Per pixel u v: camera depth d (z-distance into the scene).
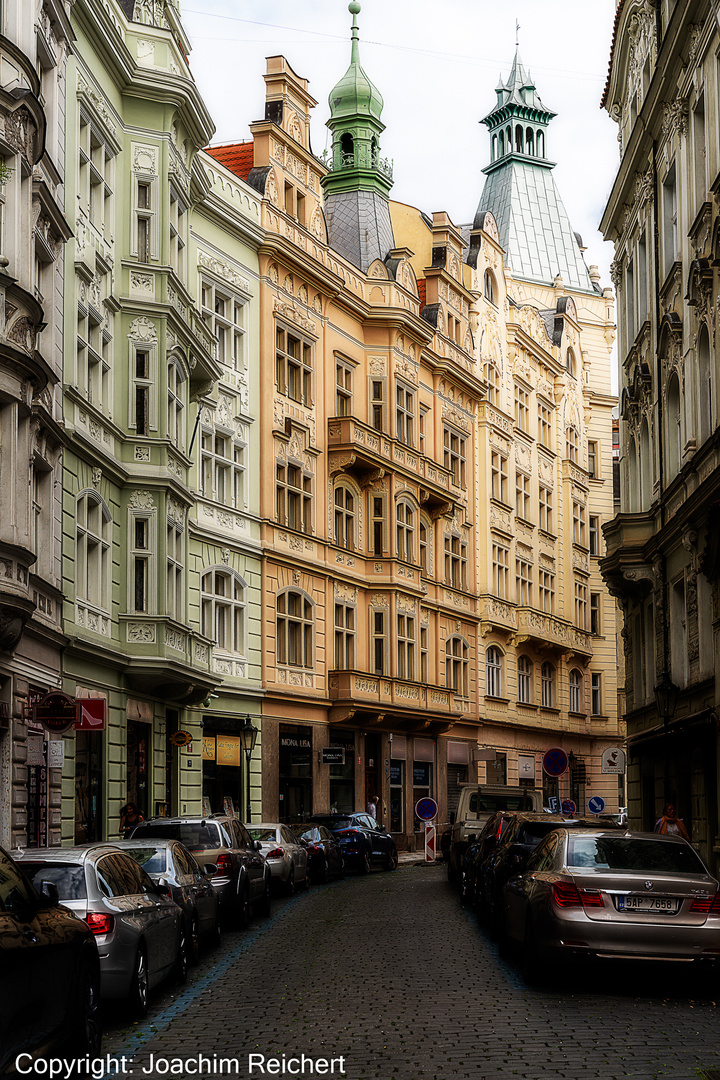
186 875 16.38
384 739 48.44
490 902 18.94
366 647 47.88
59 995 8.81
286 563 42.03
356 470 47.38
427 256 59.28
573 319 74.25
